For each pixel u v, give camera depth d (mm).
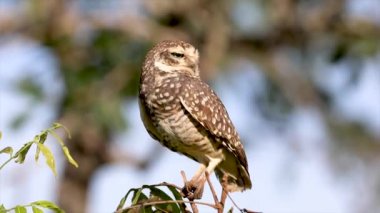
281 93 16297
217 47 15570
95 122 14688
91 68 14984
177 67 8812
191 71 8875
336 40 16172
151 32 15352
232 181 8750
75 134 15508
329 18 16312
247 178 8711
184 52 8875
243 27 15875
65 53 15039
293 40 16531
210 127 8492
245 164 8672
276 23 16250
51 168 5684
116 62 15055
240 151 8633
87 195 17547
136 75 14977
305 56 16531
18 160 5746
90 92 14719
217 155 8617
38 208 5625
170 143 8719
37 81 14242
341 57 15648
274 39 16484
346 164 15602
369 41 15633
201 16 15852
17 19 15625
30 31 15562
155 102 8539
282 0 16156
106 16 15328
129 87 14984
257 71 16391
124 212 6316
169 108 8484
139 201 6387
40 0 15352
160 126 8594
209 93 8625
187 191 7762
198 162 8867
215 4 15711
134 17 15492
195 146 8586
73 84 14672
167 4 15734
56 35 15250
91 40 15352
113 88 14797
